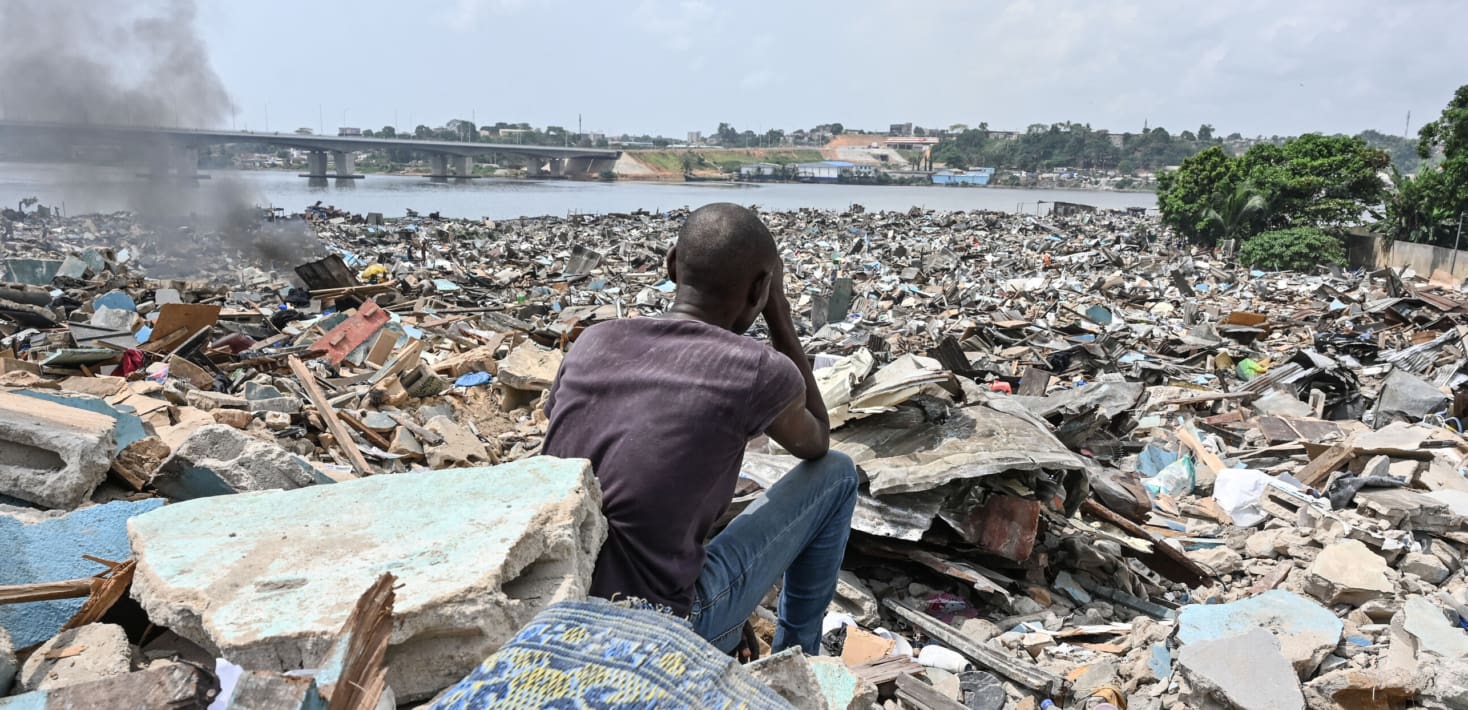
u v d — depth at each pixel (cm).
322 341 1284
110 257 2128
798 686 194
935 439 610
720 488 238
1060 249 4847
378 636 163
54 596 219
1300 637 498
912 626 553
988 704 466
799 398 248
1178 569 666
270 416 783
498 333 1560
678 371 238
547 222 6131
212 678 166
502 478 226
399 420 875
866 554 616
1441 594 597
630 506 227
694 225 263
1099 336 2036
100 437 319
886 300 2939
